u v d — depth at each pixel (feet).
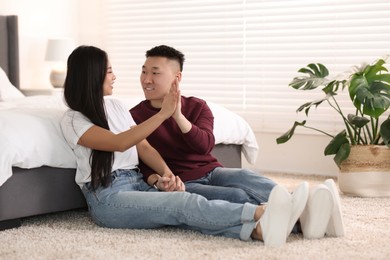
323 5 15.16
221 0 16.71
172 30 17.58
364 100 11.64
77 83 8.63
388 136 11.62
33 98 12.48
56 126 9.05
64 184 9.27
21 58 17.39
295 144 15.65
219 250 7.38
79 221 9.27
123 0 18.45
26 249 7.55
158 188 8.82
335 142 12.01
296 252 7.30
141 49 18.25
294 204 7.55
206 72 16.96
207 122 9.46
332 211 8.02
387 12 14.43
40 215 9.80
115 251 7.39
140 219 8.30
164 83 9.23
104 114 8.68
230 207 7.79
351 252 7.37
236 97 16.48
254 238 7.86
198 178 9.36
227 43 16.61
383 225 9.05
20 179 8.74
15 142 8.50
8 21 16.72
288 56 15.67
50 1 18.16
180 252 7.33
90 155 8.66
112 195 8.46
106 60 8.79
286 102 15.69
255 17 16.16
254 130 16.17
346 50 14.93
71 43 17.34
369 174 11.71
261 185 8.98
